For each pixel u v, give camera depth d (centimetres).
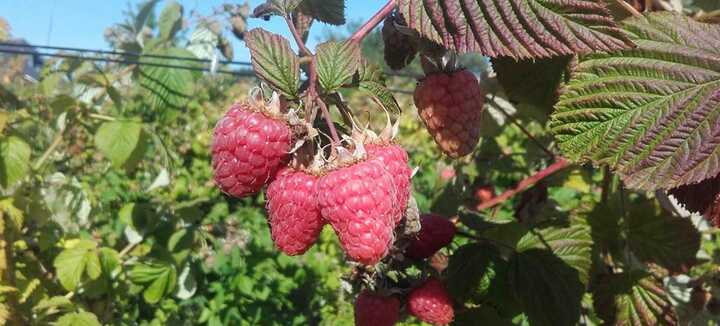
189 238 45
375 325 22
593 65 16
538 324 23
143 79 42
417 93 18
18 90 95
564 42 14
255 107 15
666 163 15
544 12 14
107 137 38
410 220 17
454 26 15
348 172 14
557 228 25
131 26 49
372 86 16
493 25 14
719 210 17
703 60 16
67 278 37
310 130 15
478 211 30
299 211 15
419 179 93
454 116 18
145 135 39
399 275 23
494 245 24
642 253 27
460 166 33
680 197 18
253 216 96
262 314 74
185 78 42
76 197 42
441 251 26
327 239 87
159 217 45
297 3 16
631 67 16
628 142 16
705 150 15
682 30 16
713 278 30
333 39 16
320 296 78
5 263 34
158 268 42
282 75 15
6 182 36
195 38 47
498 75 21
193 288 47
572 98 16
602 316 26
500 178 54
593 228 27
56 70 46
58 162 66
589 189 41
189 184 97
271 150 15
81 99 42
